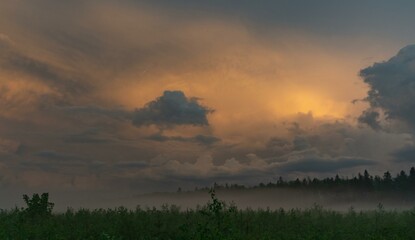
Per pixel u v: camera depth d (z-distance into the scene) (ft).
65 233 48.67
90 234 49.73
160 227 54.29
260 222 63.21
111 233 47.96
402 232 55.42
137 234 50.93
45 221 59.21
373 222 67.46
